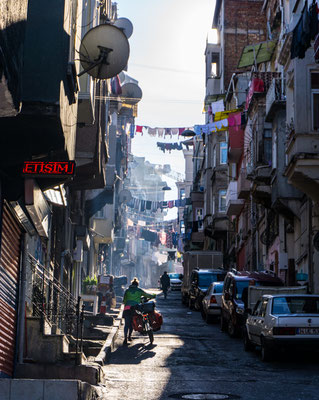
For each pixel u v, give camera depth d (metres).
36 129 11.45
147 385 13.12
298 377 14.15
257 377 14.14
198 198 72.94
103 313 28.75
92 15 20.09
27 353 14.71
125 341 20.55
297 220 28.56
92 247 49.31
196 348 19.69
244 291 23.56
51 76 11.22
